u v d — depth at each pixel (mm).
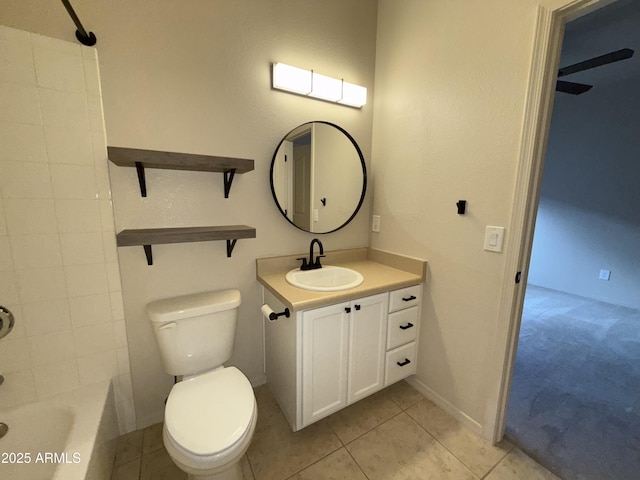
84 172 1207
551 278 4027
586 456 1350
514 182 1232
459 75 1417
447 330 1597
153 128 1329
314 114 1769
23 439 1146
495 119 1282
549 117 1176
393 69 1808
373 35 1915
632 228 3348
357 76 1882
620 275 3447
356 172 1979
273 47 1573
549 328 2754
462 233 1472
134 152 1117
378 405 1689
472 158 1392
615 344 2441
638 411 1639
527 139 1172
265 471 1270
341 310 1400
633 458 1337
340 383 1475
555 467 1296
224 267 1601
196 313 1309
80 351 1293
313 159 1799
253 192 1626
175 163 1203
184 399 1142
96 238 1263
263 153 1626
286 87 1611
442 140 1530
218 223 1547
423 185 1661
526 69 1157
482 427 1451
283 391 1514
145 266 1396
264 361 1813
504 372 1360
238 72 1495
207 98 1432
